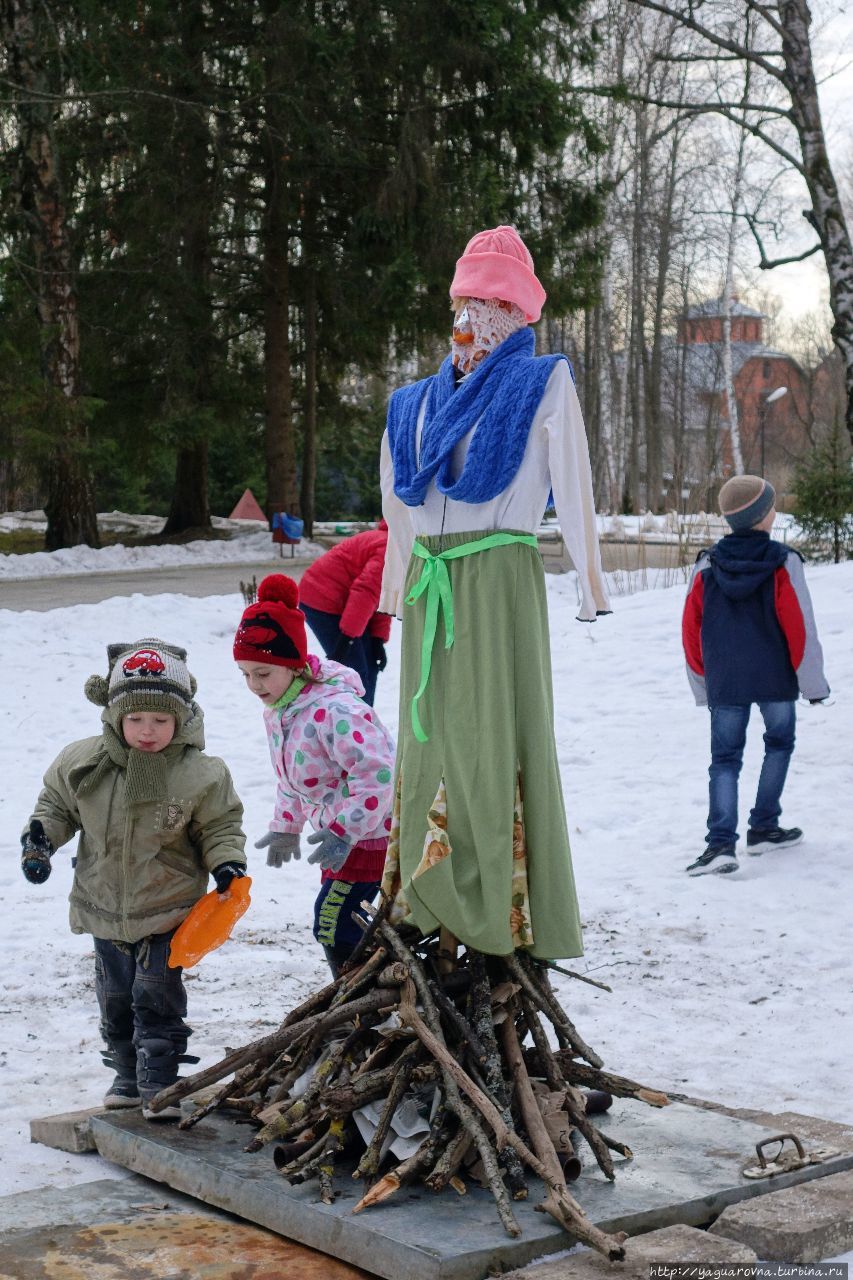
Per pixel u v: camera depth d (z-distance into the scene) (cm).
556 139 2614
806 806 796
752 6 2034
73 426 2359
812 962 564
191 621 1564
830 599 1343
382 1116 321
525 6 2573
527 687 344
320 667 401
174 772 384
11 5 2306
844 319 1969
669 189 4928
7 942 605
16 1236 311
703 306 5875
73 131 2542
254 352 2988
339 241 2719
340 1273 291
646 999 522
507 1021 342
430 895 333
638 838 778
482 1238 288
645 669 1218
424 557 357
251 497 3116
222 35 2514
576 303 2742
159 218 2512
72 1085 432
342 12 2516
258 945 601
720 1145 353
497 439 344
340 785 390
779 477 5725
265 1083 370
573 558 346
